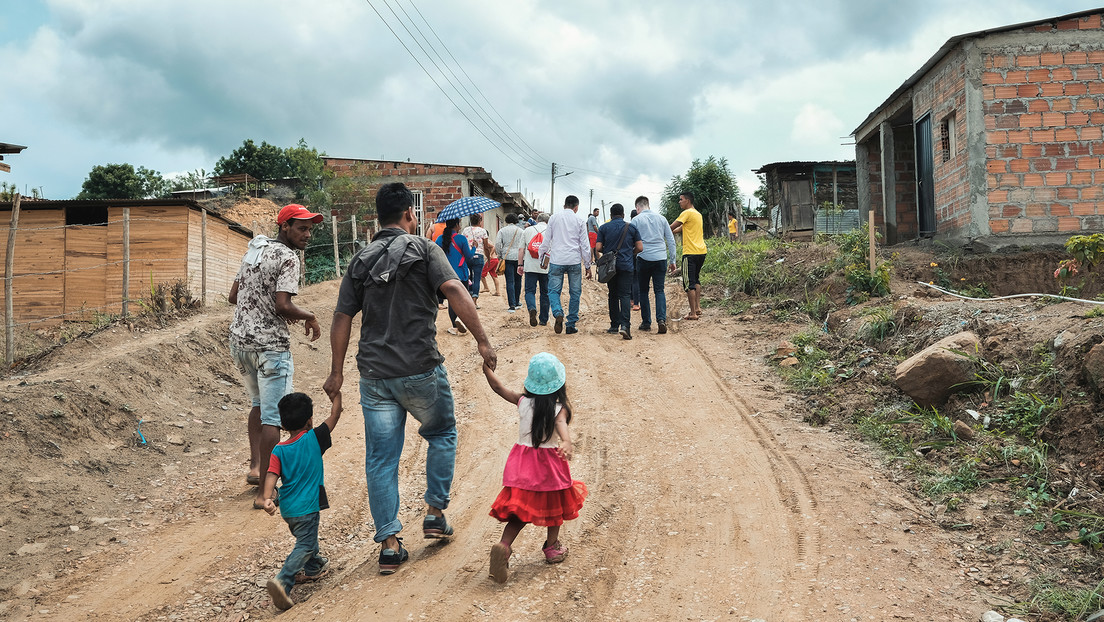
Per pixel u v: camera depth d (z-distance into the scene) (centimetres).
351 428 736
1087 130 1099
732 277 1255
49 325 1661
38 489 554
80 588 461
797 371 782
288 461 439
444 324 1177
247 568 482
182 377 807
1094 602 383
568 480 439
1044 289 1037
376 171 2873
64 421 630
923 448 566
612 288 1044
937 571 423
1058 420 530
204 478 625
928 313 771
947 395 621
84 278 1681
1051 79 1105
